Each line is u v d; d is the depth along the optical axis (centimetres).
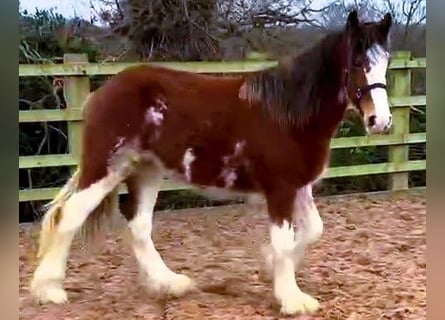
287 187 358
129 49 864
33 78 721
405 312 371
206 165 373
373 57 343
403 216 667
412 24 878
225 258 521
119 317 368
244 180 371
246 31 916
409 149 830
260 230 622
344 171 748
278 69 366
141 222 408
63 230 379
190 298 403
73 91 646
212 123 367
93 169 379
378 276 456
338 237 582
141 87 379
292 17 930
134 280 448
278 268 368
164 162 383
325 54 357
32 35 781
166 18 871
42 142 723
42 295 386
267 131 357
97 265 491
